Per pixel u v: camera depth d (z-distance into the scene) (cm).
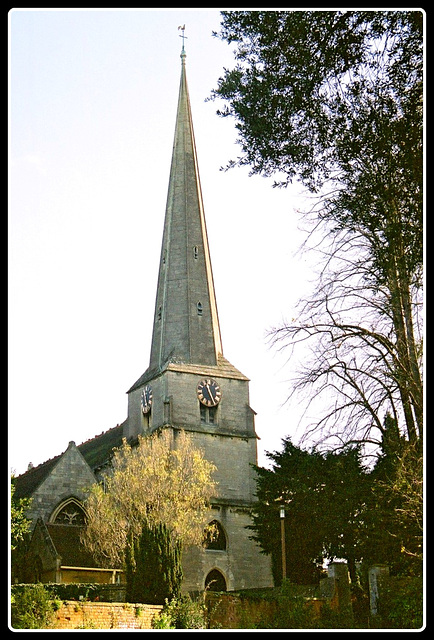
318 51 2159
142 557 3014
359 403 2538
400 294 2295
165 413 6888
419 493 2314
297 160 2264
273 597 3088
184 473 5825
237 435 7075
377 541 3055
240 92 2283
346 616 2959
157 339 7475
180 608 2748
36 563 5688
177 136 8019
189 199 7756
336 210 2253
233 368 7388
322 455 2777
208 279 7575
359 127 2122
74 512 6284
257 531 5291
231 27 2273
